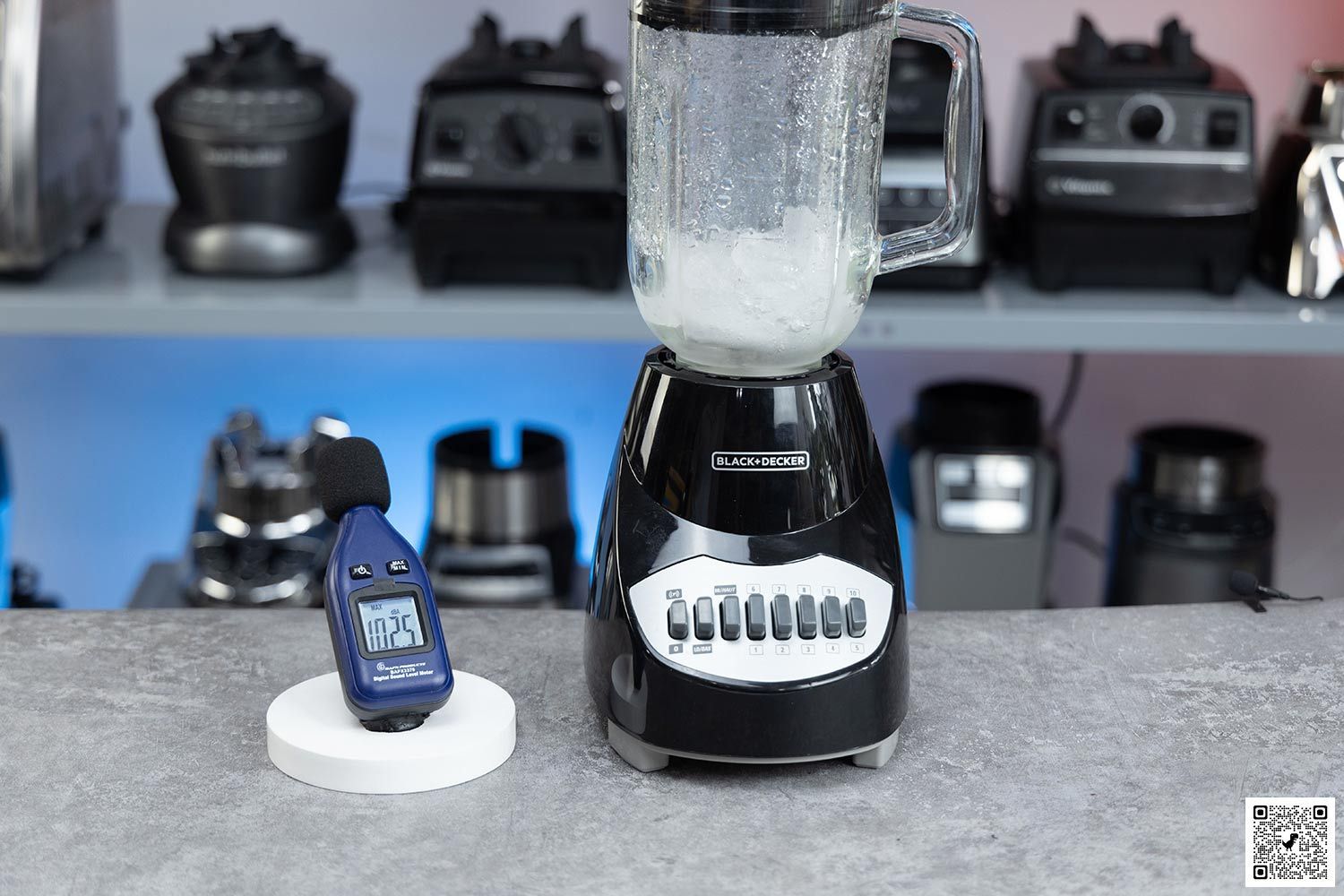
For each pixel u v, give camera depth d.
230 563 1.61
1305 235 1.61
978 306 1.59
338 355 2.13
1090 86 1.59
